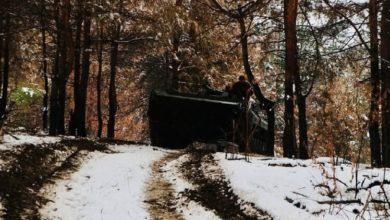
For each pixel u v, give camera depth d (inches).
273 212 232.5
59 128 708.0
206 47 853.2
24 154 339.6
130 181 334.0
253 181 291.7
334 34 622.8
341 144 303.3
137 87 1414.9
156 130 594.2
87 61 834.2
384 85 534.0
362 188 270.2
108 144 548.7
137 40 968.9
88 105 1619.1
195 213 255.0
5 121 482.6
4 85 879.1
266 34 743.7
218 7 707.4
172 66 1062.4
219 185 299.0
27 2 757.3
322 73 613.3
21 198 244.7
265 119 759.1
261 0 673.6
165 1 764.0
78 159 395.2
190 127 578.6
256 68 954.1
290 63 573.3
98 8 734.5
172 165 411.8
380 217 221.6
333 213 230.5
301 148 544.4
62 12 704.4
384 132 495.5
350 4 607.5
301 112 566.6
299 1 634.8
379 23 589.9
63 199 271.3
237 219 237.5
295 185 283.4
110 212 253.3
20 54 974.4
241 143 571.2
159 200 285.7
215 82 1010.1
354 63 605.0
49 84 1165.7
